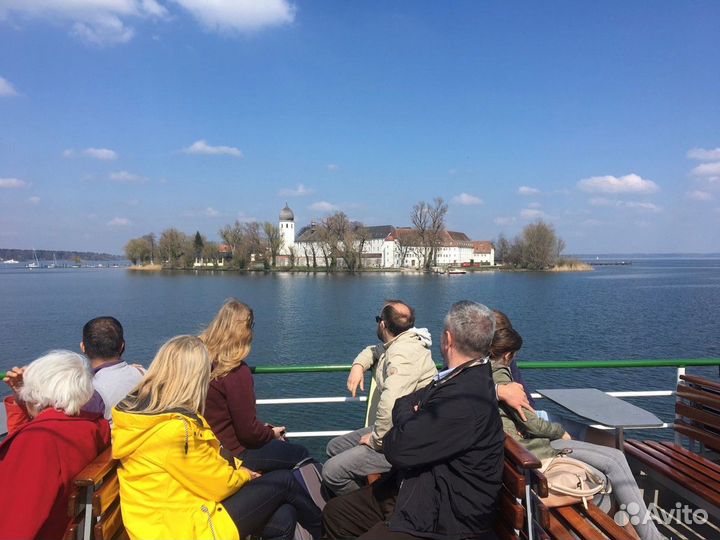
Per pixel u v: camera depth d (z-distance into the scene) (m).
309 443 14.34
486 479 2.95
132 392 2.97
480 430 2.96
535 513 2.93
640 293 71.06
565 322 42.00
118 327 4.19
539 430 3.75
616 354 28.94
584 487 3.46
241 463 3.65
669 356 28.00
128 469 2.82
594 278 116.62
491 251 190.25
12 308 57.66
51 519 2.75
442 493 2.99
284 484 3.53
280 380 21.31
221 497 3.08
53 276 145.25
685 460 4.41
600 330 37.41
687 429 4.62
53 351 3.10
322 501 4.34
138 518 2.79
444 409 3.00
